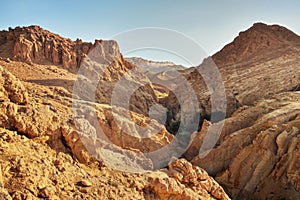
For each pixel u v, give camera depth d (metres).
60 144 14.88
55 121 15.77
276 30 74.50
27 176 11.52
